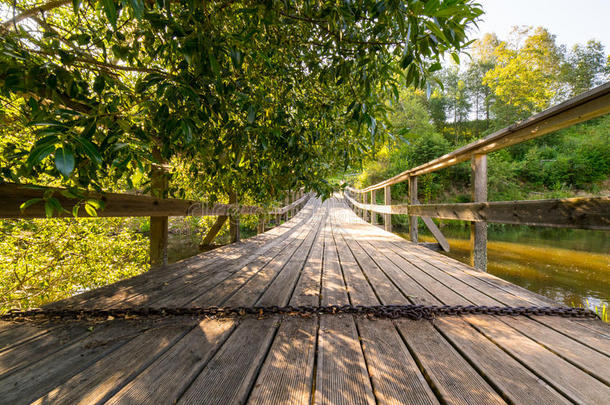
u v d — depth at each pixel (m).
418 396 0.77
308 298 1.63
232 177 2.11
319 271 2.33
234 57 0.99
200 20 0.94
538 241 9.68
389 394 0.77
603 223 1.13
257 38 1.18
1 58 0.81
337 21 1.03
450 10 0.73
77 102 1.04
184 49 0.89
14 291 3.61
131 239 5.29
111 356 0.97
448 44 0.90
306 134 1.74
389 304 1.53
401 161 21.20
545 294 4.57
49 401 0.74
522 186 20.64
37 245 3.86
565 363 0.93
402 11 0.81
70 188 0.91
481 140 2.10
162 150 1.20
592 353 0.99
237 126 1.41
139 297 1.64
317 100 1.72
